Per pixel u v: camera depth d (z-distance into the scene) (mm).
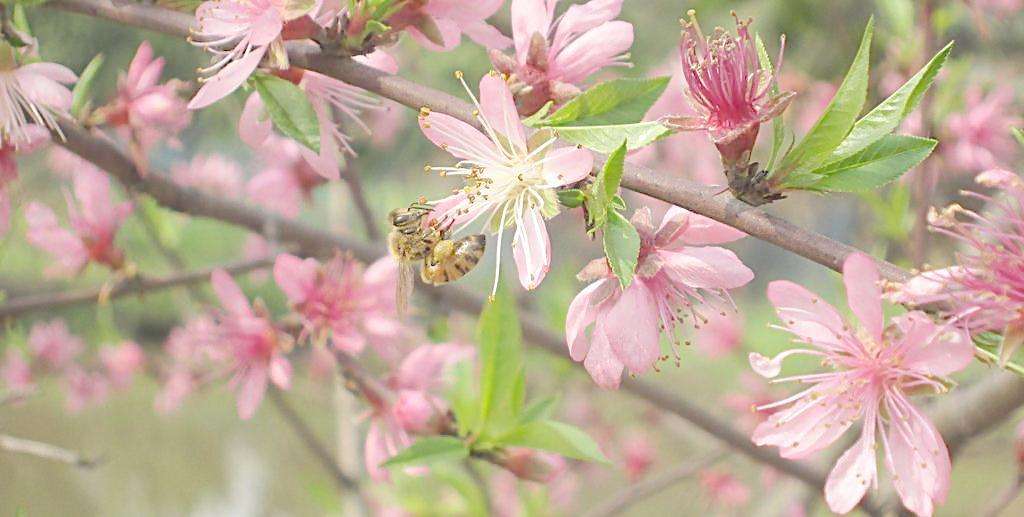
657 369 378
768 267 1994
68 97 423
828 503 383
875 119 372
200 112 690
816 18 853
